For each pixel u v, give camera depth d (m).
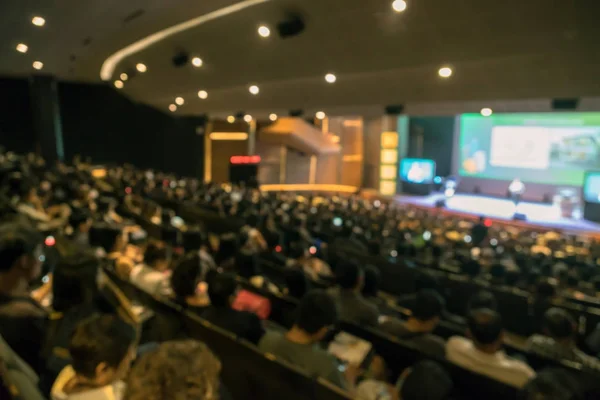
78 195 7.30
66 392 1.47
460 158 21.61
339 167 23.95
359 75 9.48
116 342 1.47
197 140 20.31
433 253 7.30
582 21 5.46
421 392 1.88
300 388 1.92
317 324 2.27
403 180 22.22
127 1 6.74
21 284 2.40
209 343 2.38
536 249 9.98
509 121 19.91
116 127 21.45
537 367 2.79
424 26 6.57
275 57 9.34
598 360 3.04
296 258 4.94
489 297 3.71
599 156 17.64
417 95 10.00
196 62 10.85
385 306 3.76
